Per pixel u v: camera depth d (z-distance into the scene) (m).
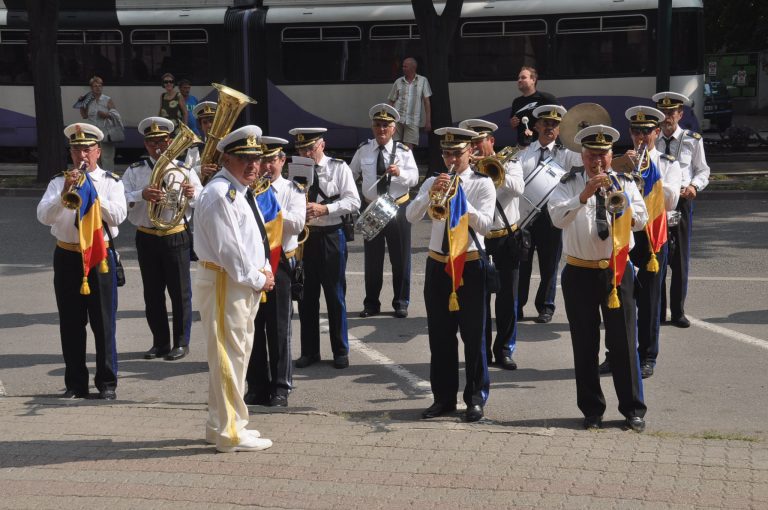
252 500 5.02
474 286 6.55
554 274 9.48
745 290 10.66
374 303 10.02
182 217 8.08
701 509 4.82
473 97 21.83
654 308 7.77
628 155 7.20
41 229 15.33
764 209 15.89
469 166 6.75
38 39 19.61
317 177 8.16
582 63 21.17
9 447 5.85
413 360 8.45
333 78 22.45
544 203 8.76
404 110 17.17
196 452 5.74
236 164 5.64
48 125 19.80
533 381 7.74
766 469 5.36
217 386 5.72
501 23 21.48
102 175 7.20
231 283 5.70
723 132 26.55
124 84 23.00
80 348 7.30
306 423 6.34
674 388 7.46
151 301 8.54
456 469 5.41
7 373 8.16
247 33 22.48
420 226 15.30
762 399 7.17
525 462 5.52
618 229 6.18
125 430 6.20
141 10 22.83
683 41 20.64
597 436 6.05
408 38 22.00
